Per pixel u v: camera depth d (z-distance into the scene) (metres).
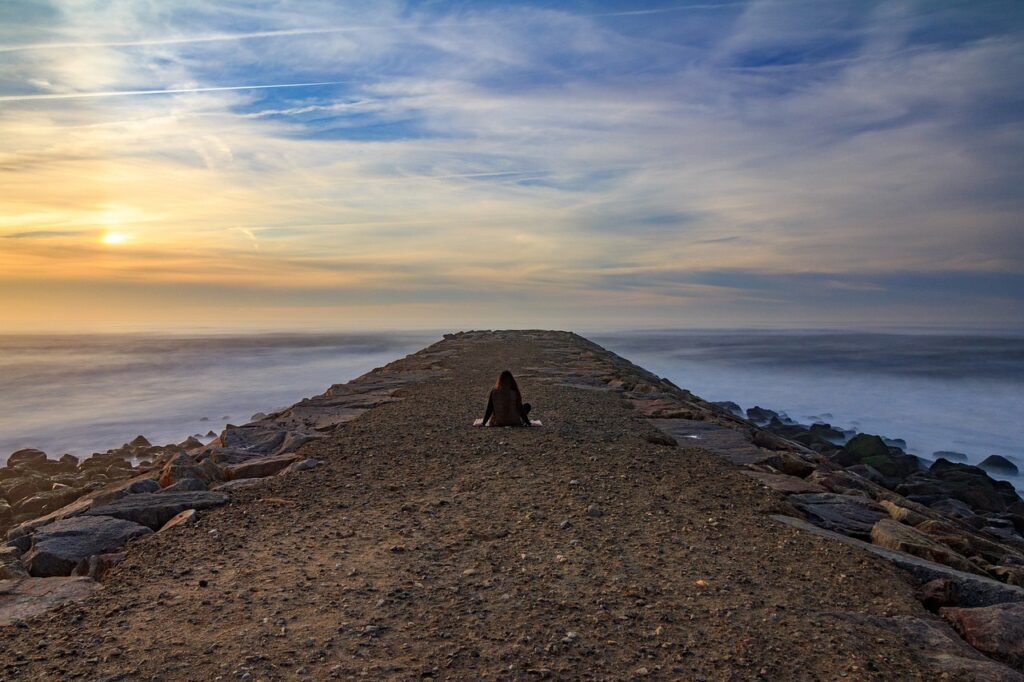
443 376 18.83
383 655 3.81
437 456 8.92
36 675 3.61
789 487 7.85
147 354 81.19
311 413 13.14
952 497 15.24
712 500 7.02
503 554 5.39
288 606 4.46
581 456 8.88
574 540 5.69
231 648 3.89
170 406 36.09
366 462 8.69
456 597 4.59
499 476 7.84
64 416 32.88
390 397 15.09
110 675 3.60
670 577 4.98
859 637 4.11
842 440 28.00
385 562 5.23
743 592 4.74
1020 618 4.30
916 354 79.94
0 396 40.53
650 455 9.05
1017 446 28.97
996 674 3.67
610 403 13.82
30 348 99.06
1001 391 47.09
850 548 5.63
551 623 4.22
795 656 3.85
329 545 5.63
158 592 4.72
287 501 7.02
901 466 19.11
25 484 13.02
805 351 85.88
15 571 5.32
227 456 9.70
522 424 11.09
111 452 18.95
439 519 6.30
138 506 6.70
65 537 5.83
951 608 4.55
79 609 4.46
